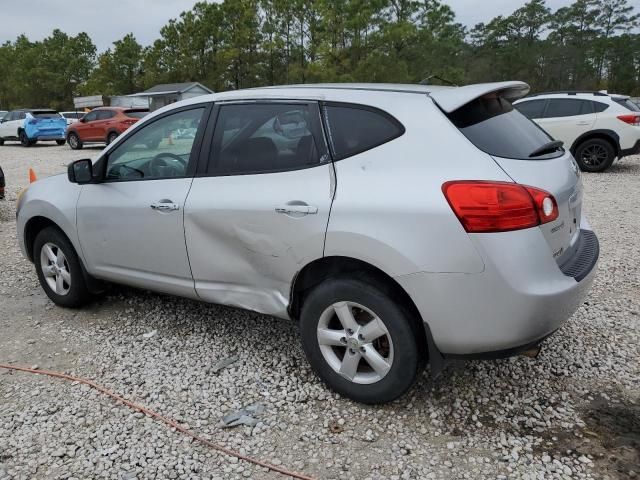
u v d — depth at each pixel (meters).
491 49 70.56
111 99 47.09
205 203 3.37
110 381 3.42
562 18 76.31
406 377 2.86
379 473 2.57
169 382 3.39
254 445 2.79
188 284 3.62
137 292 4.87
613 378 3.33
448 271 2.59
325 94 3.11
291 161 3.12
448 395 3.17
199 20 51.12
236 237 3.26
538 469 2.56
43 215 4.37
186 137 3.59
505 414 2.99
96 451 2.77
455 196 2.57
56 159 17.86
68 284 4.47
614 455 2.64
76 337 4.05
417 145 2.76
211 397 3.22
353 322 2.98
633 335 3.88
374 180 2.79
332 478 2.55
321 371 3.17
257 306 3.33
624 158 14.34
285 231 3.03
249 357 3.67
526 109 12.36
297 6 43.44
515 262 2.53
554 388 3.23
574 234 3.14
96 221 4.00
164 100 44.50
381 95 2.98
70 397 3.26
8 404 3.20
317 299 3.05
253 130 3.30
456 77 35.53
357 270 2.94
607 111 11.49
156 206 3.60
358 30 34.34
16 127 24.34
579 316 4.20
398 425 2.92
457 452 2.70
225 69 48.31
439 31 37.22
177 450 2.77
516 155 2.76
